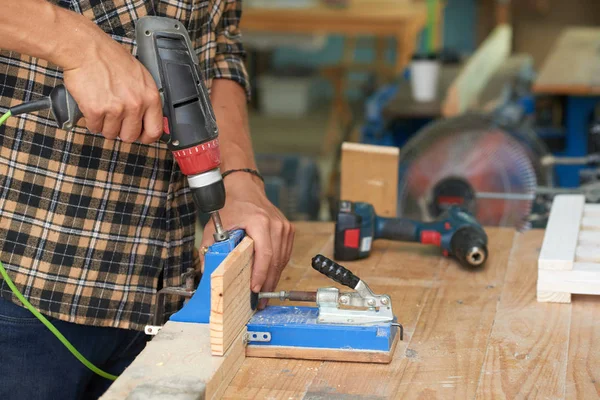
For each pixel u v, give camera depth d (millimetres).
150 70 1033
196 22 1256
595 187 2234
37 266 1204
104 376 1362
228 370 1038
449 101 3160
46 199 1196
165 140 1052
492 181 2488
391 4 5238
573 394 1008
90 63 964
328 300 1149
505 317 1274
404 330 1222
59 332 1250
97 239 1229
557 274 1318
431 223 1603
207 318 1113
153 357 1018
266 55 6629
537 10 6941
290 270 1522
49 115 1167
